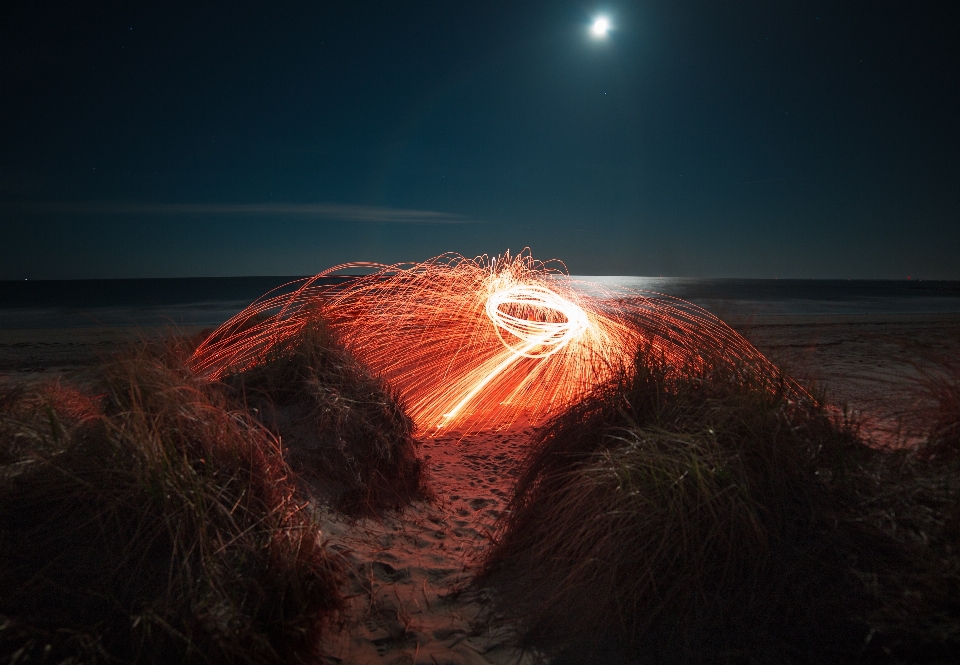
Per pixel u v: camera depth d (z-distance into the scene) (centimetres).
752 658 210
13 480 247
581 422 340
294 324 507
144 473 248
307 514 289
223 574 223
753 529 243
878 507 257
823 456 286
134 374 323
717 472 255
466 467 500
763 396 311
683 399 319
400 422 424
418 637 241
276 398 398
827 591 225
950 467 283
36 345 1342
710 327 467
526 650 234
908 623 206
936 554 229
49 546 223
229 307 3294
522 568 288
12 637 184
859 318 2245
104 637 193
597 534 262
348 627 240
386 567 295
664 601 235
